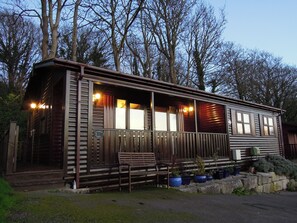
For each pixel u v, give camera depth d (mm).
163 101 11758
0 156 7277
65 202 4812
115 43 16969
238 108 13047
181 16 20969
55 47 13055
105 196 5918
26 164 8531
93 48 23094
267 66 35625
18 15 14156
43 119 9516
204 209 5734
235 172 11227
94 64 22859
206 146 10570
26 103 13789
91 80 7320
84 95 7086
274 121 16094
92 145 7055
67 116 6648
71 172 6457
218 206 6277
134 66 23969
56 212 4164
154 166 8320
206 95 10938
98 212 4426
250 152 13055
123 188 7555
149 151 8430
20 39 26031
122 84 8102
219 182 9336
